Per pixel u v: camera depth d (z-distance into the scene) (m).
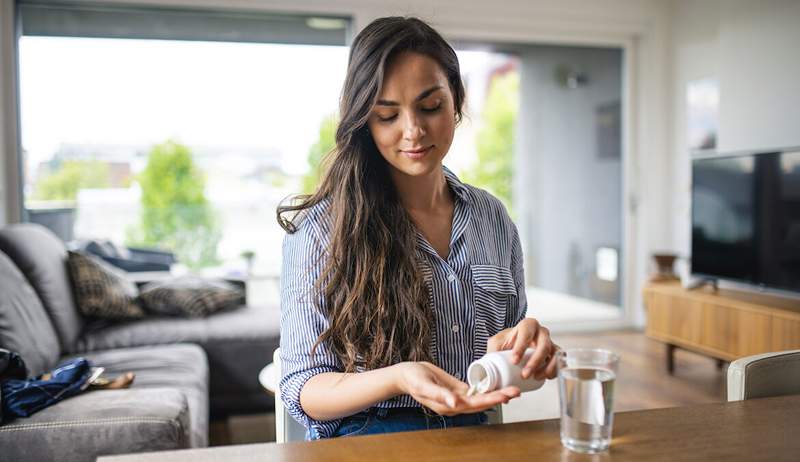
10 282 2.59
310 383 0.96
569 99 5.28
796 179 3.55
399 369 0.85
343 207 1.05
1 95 4.09
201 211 4.54
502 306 1.17
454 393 0.78
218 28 4.53
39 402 1.91
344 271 1.03
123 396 2.05
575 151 5.31
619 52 5.37
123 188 4.42
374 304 1.03
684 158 5.15
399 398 1.04
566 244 5.31
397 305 1.03
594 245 5.38
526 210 5.21
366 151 1.09
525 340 0.84
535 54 5.18
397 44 0.98
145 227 4.46
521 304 1.28
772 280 3.71
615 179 5.41
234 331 3.43
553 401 3.54
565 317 5.32
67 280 3.39
